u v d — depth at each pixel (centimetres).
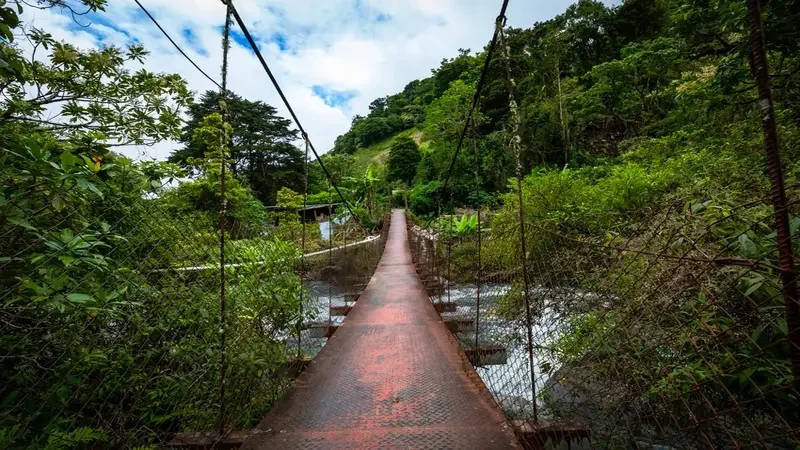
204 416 164
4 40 130
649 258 120
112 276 134
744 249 94
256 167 2491
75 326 133
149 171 219
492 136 2284
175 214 169
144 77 274
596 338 144
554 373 195
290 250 265
